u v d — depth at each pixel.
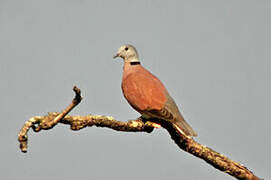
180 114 11.55
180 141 10.91
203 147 10.73
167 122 11.38
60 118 9.15
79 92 8.68
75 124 9.93
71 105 8.95
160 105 11.33
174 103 11.69
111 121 10.42
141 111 11.59
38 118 9.19
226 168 10.45
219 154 10.66
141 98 11.59
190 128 10.93
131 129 11.03
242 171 10.43
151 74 12.39
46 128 9.18
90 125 10.16
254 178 10.37
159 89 11.70
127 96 12.02
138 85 11.84
